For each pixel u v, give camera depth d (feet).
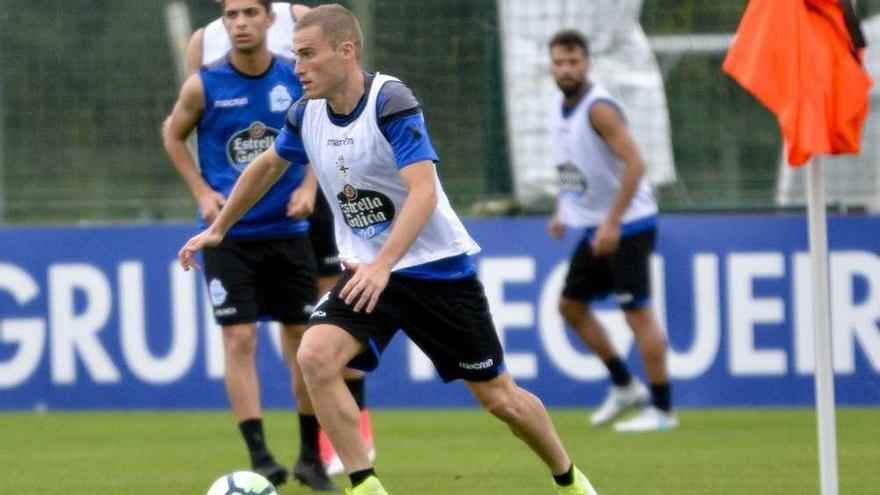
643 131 119.65
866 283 115.75
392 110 60.64
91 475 87.86
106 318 121.80
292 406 121.80
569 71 106.01
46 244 122.11
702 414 115.85
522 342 119.34
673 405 118.42
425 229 62.39
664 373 107.65
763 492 77.56
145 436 107.55
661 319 117.91
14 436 108.17
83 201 123.65
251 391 79.15
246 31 77.71
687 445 98.37
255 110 79.97
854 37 60.44
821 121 59.41
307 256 81.97
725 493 77.36
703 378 117.91
